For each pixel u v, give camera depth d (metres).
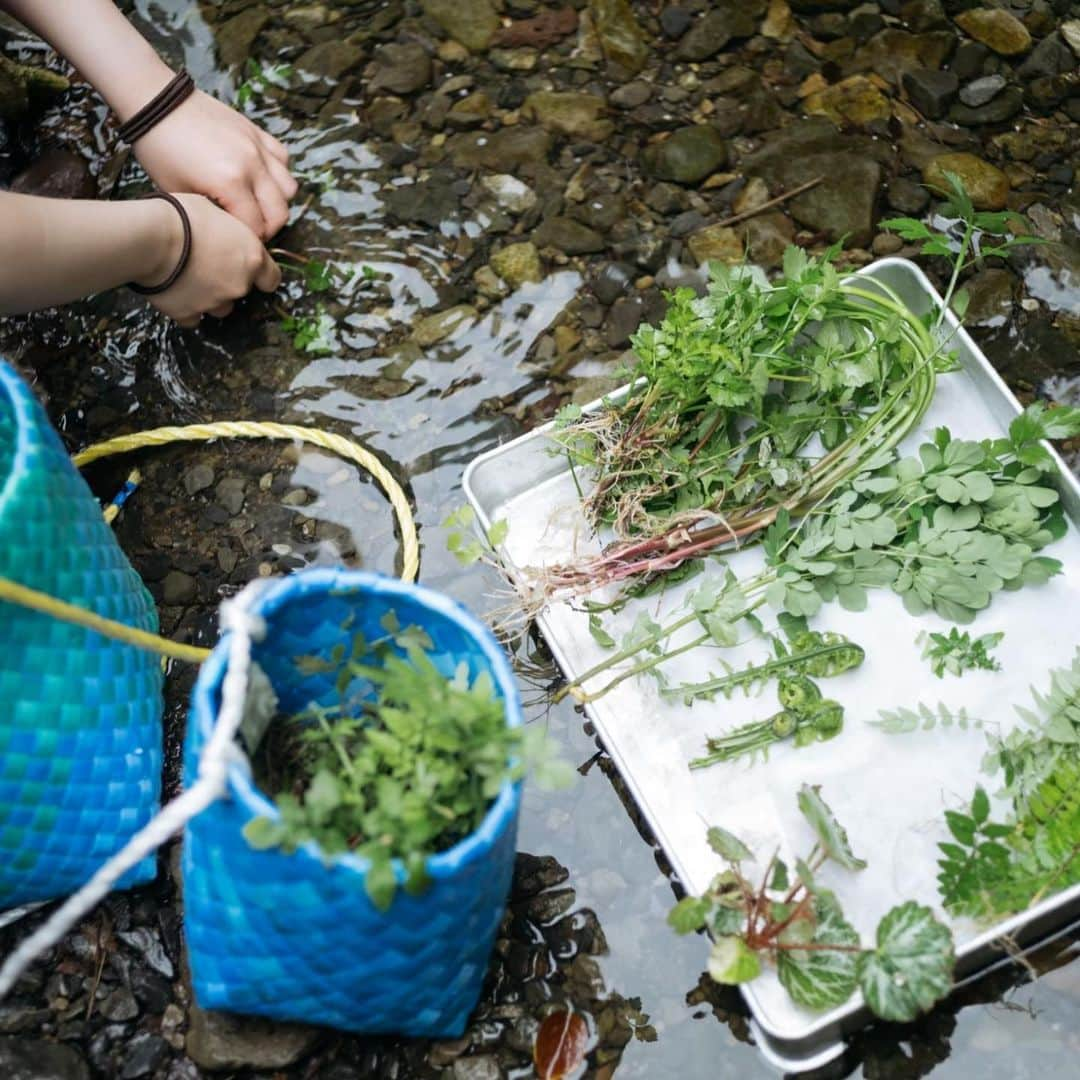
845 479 1.48
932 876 1.31
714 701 1.44
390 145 1.92
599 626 1.47
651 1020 1.31
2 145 1.96
